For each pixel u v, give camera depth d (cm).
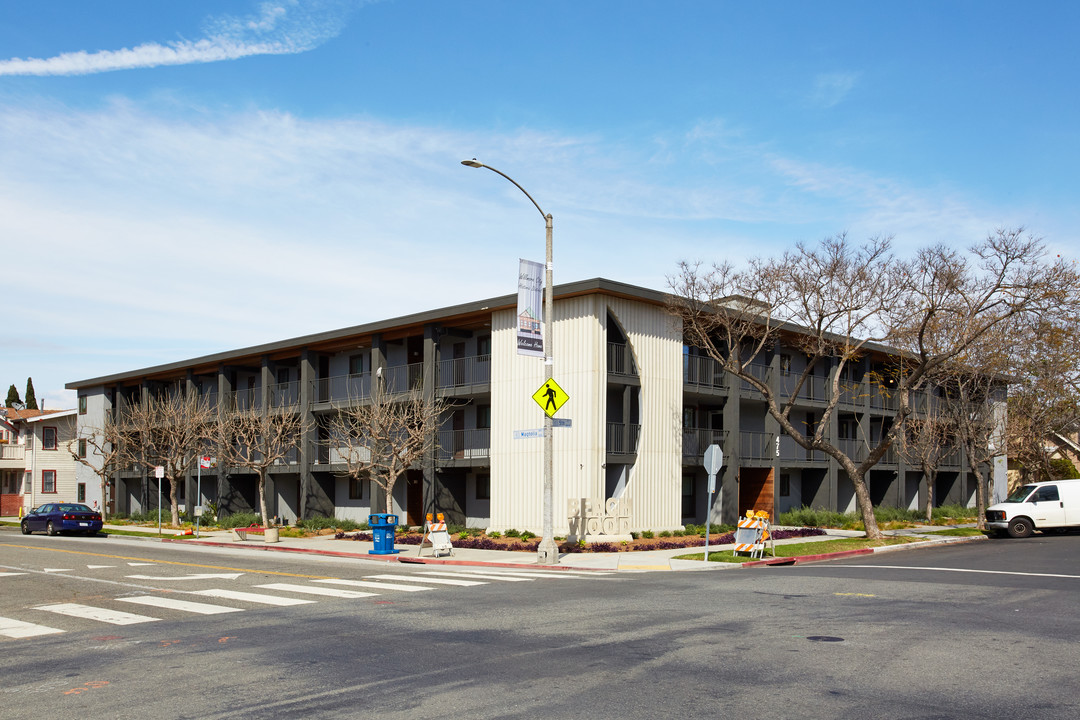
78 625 1233
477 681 848
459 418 3628
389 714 736
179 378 5253
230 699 795
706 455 2302
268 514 4300
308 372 4125
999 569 1967
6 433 6319
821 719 709
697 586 1645
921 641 1036
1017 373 3703
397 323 3569
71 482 6328
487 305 3241
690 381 3484
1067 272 2652
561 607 1346
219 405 4341
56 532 3891
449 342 3725
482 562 2294
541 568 2153
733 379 3512
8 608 1416
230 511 4634
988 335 3359
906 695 784
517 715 728
